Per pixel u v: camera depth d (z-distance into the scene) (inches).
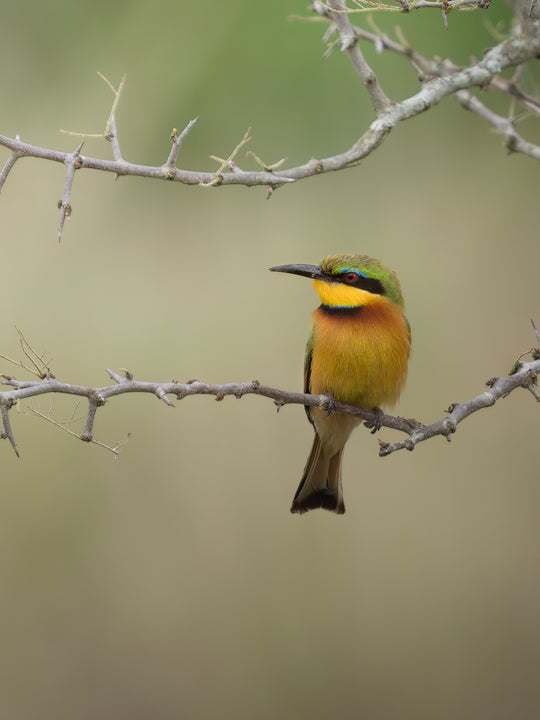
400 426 327.6
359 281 331.9
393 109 227.3
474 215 498.3
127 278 488.4
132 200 485.7
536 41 235.5
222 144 459.8
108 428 476.4
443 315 486.9
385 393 339.0
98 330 481.1
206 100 446.6
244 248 499.8
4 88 460.8
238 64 434.0
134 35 447.5
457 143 498.3
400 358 335.3
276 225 502.0
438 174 502.3
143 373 481.4
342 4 223.8
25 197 476.7
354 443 481.7
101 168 213.5
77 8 450.6
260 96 441.1
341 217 503.5
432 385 480.4
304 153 450.9
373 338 328.8
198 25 435.5
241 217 501.4
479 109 246.1
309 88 432.8
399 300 340.8
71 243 482.6
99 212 485.4
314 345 339.0
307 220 503.2
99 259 487.2
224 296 494.0
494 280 490.3
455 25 399.5
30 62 459.2
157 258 490.0
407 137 502.3
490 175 498.0
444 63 233.5
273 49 425.1
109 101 455.2
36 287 477.1
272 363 484.7
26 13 452.8
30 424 468.4
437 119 495.2
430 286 490.0
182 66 442.6
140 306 484.7
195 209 495.2
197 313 491.2
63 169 474.3
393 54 418.6
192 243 497.0
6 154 473.7
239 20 427.5
